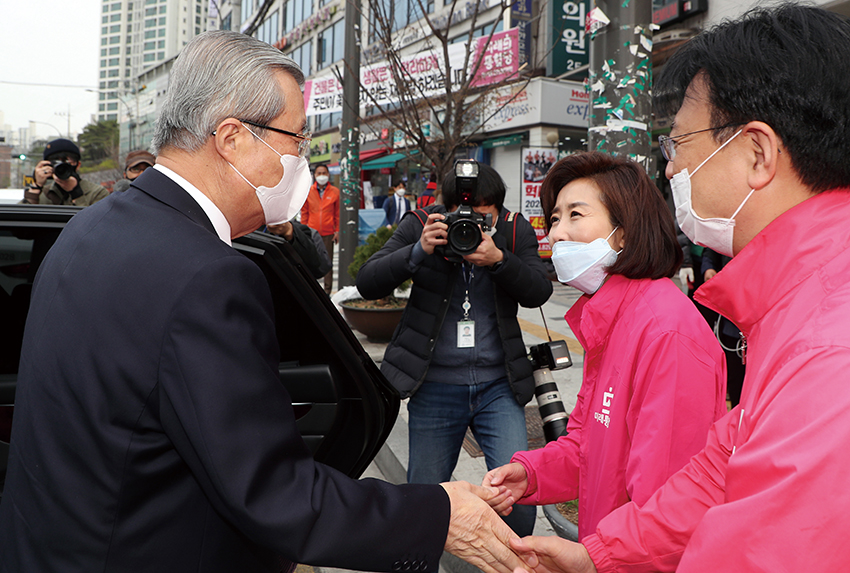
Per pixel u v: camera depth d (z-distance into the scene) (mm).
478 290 2354
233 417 924
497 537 1192
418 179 17438
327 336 1720
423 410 2371
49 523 966
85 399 945
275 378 1011
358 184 8555
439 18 14141
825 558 612
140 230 1021
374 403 1821
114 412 938
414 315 2348
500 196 2469
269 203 1185
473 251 2162
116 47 107000
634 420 1303
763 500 660
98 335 951
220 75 1099
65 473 960
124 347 938
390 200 12523
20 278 2432
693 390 1232
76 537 954
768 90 806
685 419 1227
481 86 8992
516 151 14188
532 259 2449
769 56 812
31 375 1011
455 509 1164
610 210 1438
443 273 2311
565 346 2352
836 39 790
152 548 971
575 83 13406
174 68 1129
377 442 1894
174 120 1104
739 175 865
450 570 2559
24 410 1018
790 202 837
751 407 768
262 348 1008
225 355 935
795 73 790
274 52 1167
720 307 914
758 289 839
